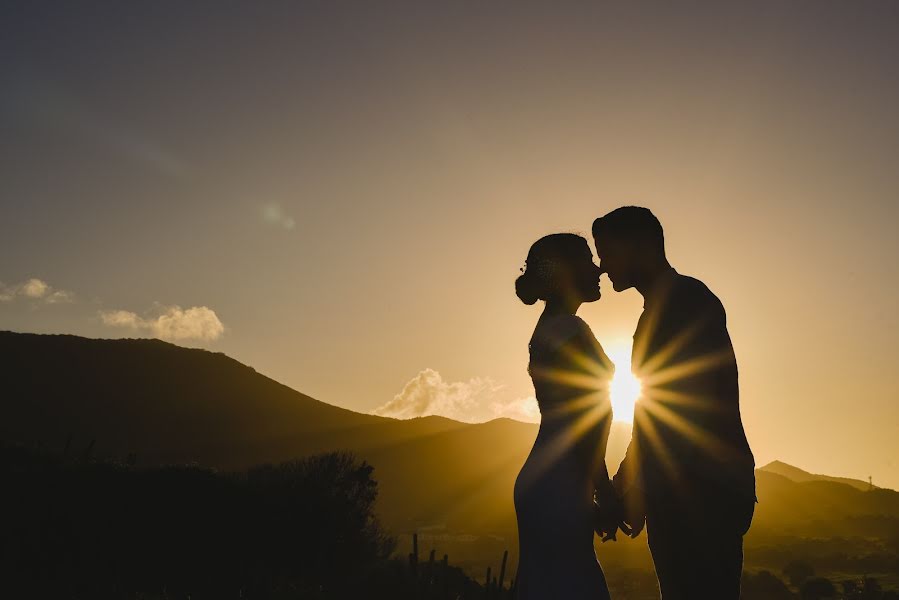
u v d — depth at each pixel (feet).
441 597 66.59
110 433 596.29
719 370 13.70
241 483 83.30
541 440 14.65
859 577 386.11
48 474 70.03
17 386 610.24
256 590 52.70
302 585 58.95
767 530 595.06
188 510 66.39
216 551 62.54
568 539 13.97
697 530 13.41
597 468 14.35
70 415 597.52
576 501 14.11
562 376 14.46
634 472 14.39
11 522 54.29
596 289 15.15
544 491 14.23
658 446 13.87
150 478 72.74
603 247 14.79
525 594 14.28
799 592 326.65
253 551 66.90
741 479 13.43
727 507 13.37
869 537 570.87
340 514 81.30
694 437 13.56
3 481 64.49
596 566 14.01
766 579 325.01
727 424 13.61
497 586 69.15
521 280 15.25
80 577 49.49
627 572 345.10
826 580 310.24
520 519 14.61
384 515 592.19
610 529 14.62
